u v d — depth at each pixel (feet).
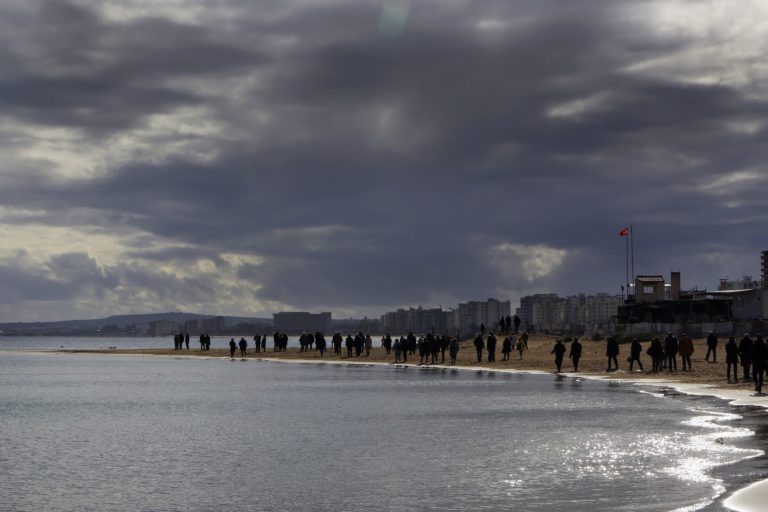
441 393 181.06
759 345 150.41
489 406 150.82
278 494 77.82
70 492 79.71
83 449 107.76
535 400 158.81
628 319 407.23
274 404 166.50
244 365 342.23
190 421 139.23
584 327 539.70
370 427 126.11
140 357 504.84
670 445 96.53
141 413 154.20
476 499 72.95
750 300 379.35
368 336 373.61
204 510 72.02
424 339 304.50
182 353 506.07
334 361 344.69
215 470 90.84
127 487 82.02
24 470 92.12
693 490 71.51
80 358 507.71
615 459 88.89
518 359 306.76
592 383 196.44
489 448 101.09
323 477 85.81
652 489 72.74
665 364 229.25
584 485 76.38
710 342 234.17
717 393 155.94
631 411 133.59
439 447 103.71
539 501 70.95
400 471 88.02
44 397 196.34
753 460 83.92
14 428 132.05
